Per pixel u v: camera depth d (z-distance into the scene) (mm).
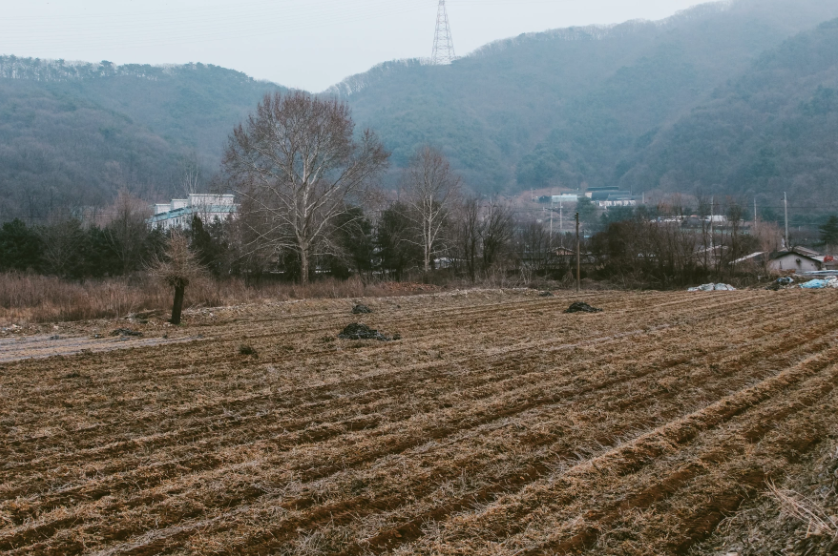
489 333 19188
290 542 5781
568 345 16359
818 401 10266
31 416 10008
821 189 115375
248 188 43531
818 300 29156
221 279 44156
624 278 55875
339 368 13523
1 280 31469
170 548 5680
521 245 68000
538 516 6215
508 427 8938
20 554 5590
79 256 51219
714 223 81750
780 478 7086
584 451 8023
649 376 12297
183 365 14352
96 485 7070
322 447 8242
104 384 12406
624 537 5852
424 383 11969
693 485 6918
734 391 11125
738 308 26266
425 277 49469
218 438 8742
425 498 6641
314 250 46562
